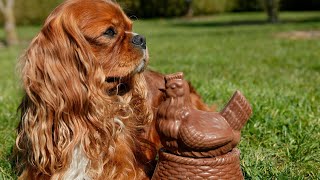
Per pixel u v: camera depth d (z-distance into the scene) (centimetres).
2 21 877
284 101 132
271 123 113
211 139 62
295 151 98
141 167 87
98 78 77
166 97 66
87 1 79
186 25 761
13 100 155
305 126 111
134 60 80
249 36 487
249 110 65
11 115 133
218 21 840
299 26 596
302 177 85
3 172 90
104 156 79
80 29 77
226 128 63
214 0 1048
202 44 416
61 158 76
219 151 63
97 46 78
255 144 104
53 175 77
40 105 76
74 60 77
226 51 343
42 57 77
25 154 84
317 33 489
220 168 64
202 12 1045
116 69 79
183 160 64
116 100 83
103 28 78
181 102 64
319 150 100
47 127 76
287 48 342
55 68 76
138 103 89
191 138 62
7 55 420
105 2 81
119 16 80
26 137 83
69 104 76
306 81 183
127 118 84
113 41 79
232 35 511
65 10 78
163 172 66
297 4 1018
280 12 990
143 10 995
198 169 64
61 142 76
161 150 68
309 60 262
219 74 211
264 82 179
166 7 1009
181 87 64
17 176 88
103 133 78
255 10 1091
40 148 77
